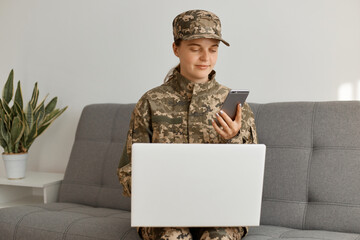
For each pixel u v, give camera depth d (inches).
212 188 50.9
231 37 100.9
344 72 91.2
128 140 67.7
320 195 76.0
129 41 112.5
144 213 51.3
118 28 113.7
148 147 49.9
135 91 112.3
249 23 99.0
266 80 97.8
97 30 116.3
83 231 72.4
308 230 74.1
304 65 94.5
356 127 77.5
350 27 90.4
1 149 131.5
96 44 116.6
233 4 100.5
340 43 91.4
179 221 51.6
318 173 77.2
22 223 78.6
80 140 103.0
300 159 79.2
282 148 81.3
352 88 90.7
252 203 51.8
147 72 110.7
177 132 66.6
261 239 65.7
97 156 98.8
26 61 125.9
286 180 79.0
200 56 65.7
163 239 57.0
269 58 97.4
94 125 102.1
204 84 67.2
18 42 126.7
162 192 50.8
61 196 99.7
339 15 91.2
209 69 67.0
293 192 78.0
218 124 65.2
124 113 99.6
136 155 50.0
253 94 99.1
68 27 120.1
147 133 67.8
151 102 67.7
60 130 121.9
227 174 50.8
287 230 73.8
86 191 97.2
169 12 107.5
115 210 90.5
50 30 122.5
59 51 121.5
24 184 101.7
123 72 113.5
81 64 118.7
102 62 116.0
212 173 50.6
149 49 110.3
